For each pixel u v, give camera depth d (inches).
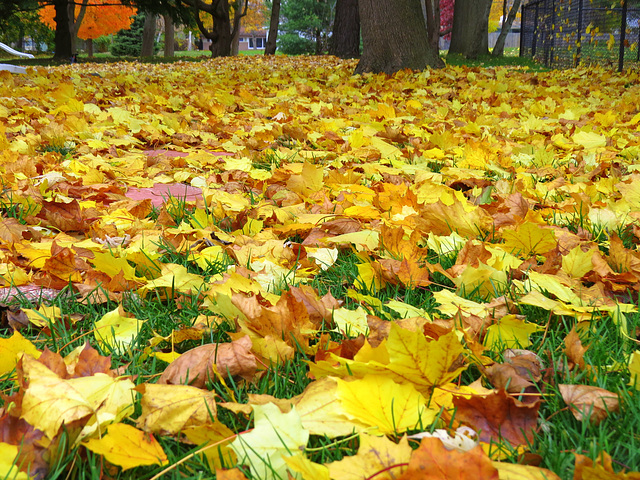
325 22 1860.2
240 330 63.6
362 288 80.8
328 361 58.1
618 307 66.1
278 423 44.8
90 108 246.2
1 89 297.7
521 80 470.6
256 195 134.8
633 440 45.8
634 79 444.5
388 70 524.7
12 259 88.7
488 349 61.9
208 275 86.9
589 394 51.3
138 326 66.9
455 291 79.2
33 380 45.8
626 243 101.7
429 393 52.7
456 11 946.7
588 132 203.0
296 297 70.3
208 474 44.1
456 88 421.7
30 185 124.1
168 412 48.6
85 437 45.8
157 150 197.8
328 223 102.6
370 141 194.4
